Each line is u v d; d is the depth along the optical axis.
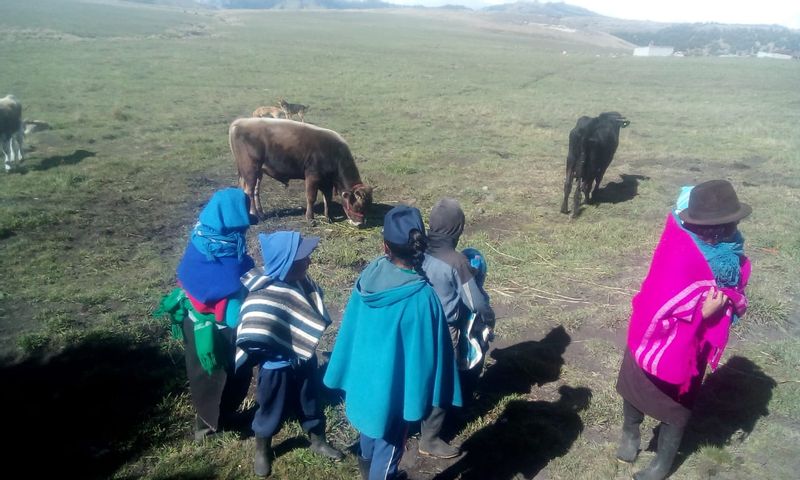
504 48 53.22
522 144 14.60
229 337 3.82
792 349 5.38
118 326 5.68
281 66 30.89
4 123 10.80
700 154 13.62
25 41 36.81
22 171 11.05
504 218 9.25
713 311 3.35
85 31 46.66
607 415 4.59
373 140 14.73
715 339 3.47
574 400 4.77
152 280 6.74
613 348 5.50
